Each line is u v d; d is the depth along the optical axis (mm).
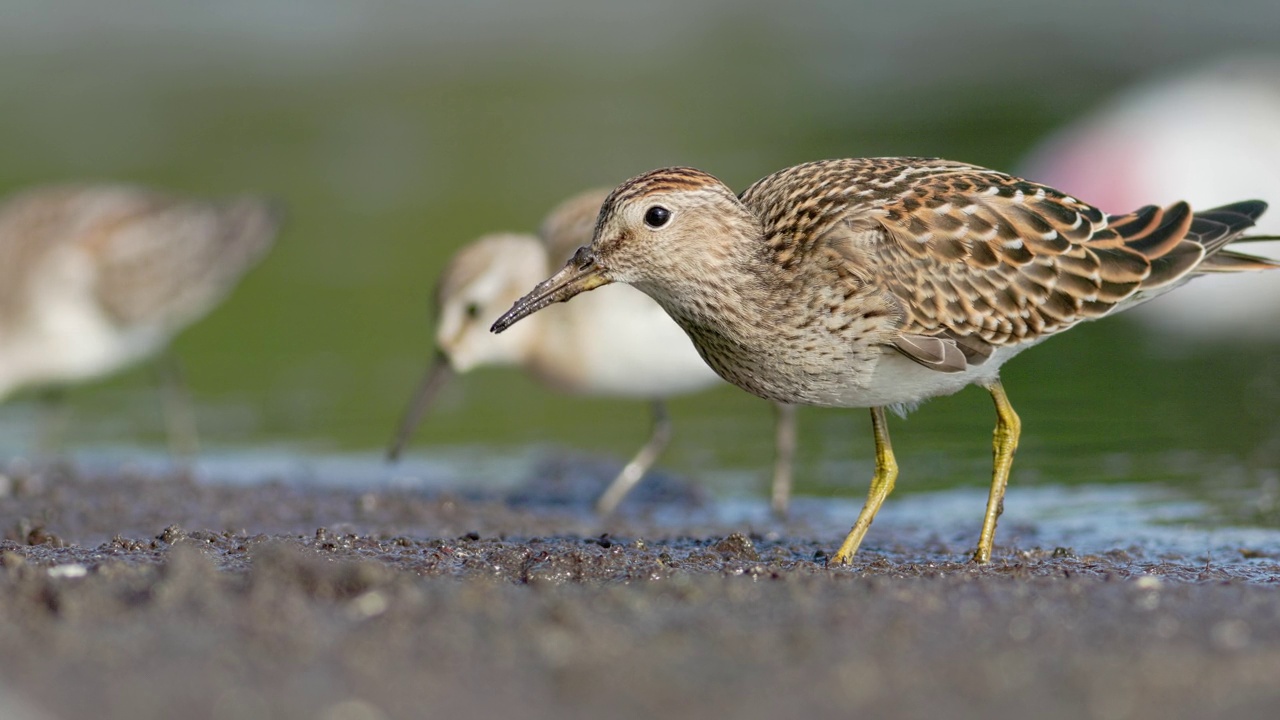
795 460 13602
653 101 24969
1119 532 10500
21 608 6789
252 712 5691
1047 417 13812
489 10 27578
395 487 12984
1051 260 9273
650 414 15516
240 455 14484
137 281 16266
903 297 9070
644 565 8172
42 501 12039
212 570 7266
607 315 12898
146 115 24516
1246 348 15594
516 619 6691
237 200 17453
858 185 9344
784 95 24875
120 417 16266
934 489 12297
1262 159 17859
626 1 28594
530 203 20812
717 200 9234
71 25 26391
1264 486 11641
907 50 26922
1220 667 6211
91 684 5906
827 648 6410
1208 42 25734
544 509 12492
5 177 21531
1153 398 14148
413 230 20078
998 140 21562
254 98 25359
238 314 18359
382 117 24641
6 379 16031
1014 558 9195
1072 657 6340
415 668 6113
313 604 6836
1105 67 25266
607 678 6031
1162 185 18000
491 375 16984
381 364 16906
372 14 27078
